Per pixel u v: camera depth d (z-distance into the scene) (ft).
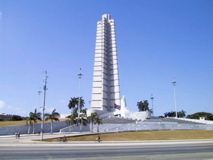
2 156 66.28
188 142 138.92
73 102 371.15
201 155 71.31
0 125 208.85
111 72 399.65
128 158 63.26
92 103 370.94
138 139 162.40
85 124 214.28
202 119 291.58
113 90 390.01
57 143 119.24
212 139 169.89
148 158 63.62
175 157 66.28
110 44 414.82
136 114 341.21
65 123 230.68
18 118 333.83
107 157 65.05
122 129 214.48
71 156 67.05
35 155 68.59
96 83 379.55
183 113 483.10
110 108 383.04
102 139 154.30
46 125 210.38
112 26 424.05
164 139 167.12
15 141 125.70
